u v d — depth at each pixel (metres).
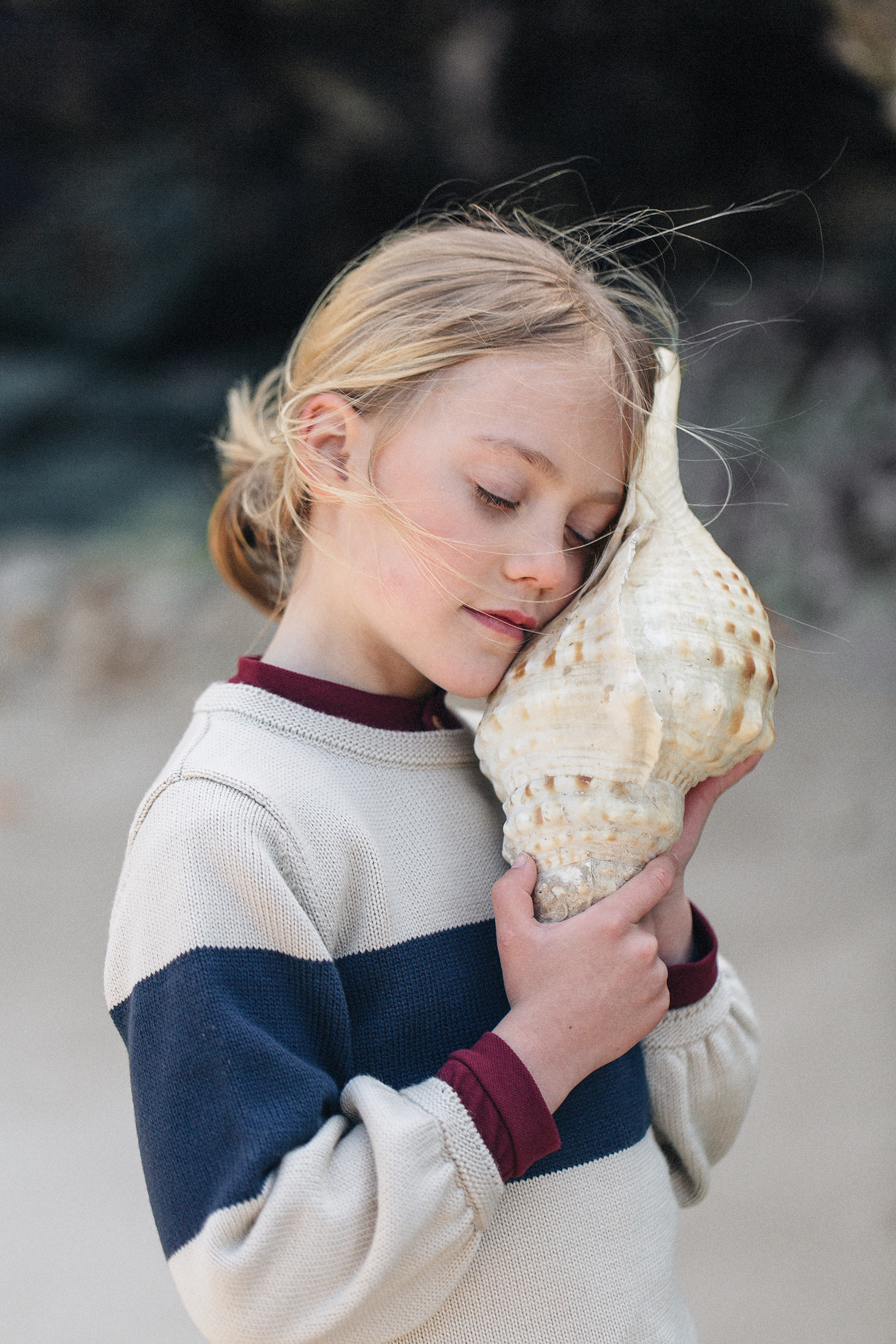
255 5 6.50
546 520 1.01
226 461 1.40
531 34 5.99
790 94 5.81
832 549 5.22
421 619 1.02
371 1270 0.82
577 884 0.98
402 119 6.53
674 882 1.12
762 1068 2.75
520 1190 0.98
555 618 1.05
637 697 0.94
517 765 1.01
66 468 7.35
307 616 1.13
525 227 1.45
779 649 5.12
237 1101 0.84
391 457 1.02
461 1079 0.90
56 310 7.88
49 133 7.62
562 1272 0.97
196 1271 0.81
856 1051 2.77
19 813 4.55
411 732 1.11
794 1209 2.34
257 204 7.55
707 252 6.31
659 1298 1.03
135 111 7.45
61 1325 2.23
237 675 1.11
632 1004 0.96
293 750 1.04
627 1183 1.04
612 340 1.06
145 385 7.84
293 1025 0.90
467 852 1.09
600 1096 1.05
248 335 8.12
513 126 6.34
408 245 1.17
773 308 5.70
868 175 6.17
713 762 1.02
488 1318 0.94
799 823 3.97
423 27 6.35
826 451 5.36
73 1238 2.47
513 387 1.00
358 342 1.09
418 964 1.01
